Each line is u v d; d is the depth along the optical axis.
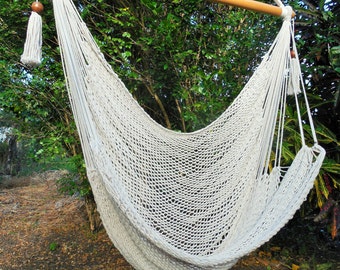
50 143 2.05
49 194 4.14
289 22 1.36
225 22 1.93
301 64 2.03
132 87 2.04
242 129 1.48
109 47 1.93
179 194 1.47
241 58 1.97
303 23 2.01
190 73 1.86
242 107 1.48
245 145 1.45
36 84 2.03
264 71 1.43
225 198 1.44
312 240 2.59
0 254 2.43
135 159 1.35
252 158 1.41
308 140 2.05
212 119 1.92
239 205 1.39
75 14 1.10
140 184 1.33
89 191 2.43
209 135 1.55
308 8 2.07
